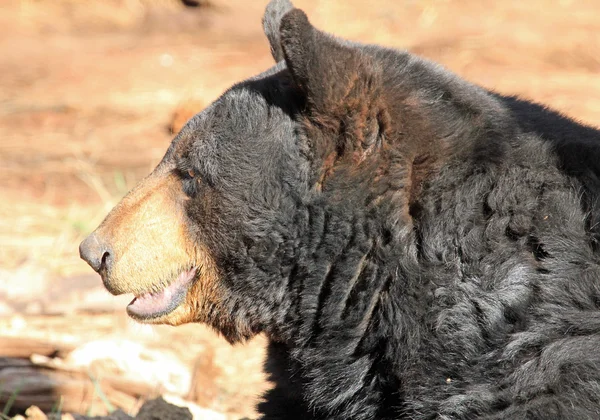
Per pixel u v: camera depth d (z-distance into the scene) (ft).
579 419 22.07
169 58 103.24
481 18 107.65
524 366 23.08
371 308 24.99
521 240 24.14
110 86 93.25
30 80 97.04
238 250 26.04
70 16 128.26
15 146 75.31
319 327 25.71
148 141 75.31
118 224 27.40
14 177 67.56
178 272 27.14
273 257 25.77
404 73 25.59
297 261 25.61
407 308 24.38
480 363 23.65
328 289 25.40
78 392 35.32
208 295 27.20
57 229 56.08
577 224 24.09
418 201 24.76
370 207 24.82
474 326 23.82
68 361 36.55
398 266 24.58
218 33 115.85
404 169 24.73
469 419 23.25
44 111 85.30
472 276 24.08
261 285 26.18
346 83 24.34
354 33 103.40
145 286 27.14
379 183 24.79
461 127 25.17
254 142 25.59
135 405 35.50
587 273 23.62
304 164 25.21
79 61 104.83
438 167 24.80
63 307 45.32
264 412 29.48
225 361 42.80
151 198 27.14
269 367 29.07
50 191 64.39
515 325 23.62
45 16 128.06
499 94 28.32
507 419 22.65
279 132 25.46
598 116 69.46
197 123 26.76
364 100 24.56
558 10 111.24
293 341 26.43
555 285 23.59
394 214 24.73
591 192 24.48
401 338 24.43
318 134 24.98
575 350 22.84
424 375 24.13
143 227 27.12
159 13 123.75
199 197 26.40
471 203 24.53
